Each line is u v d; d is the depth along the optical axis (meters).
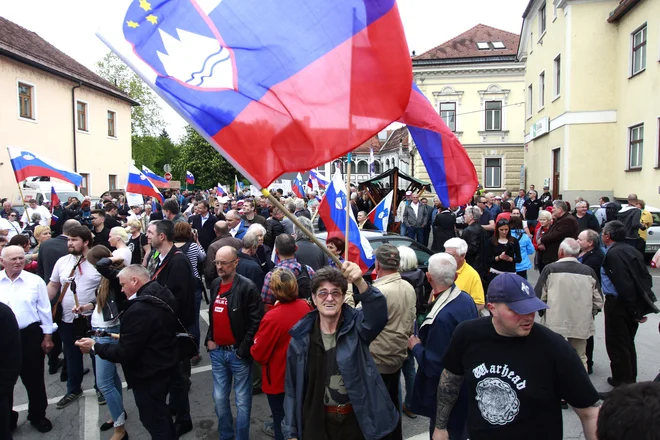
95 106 26.95
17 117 20.59
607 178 17.97
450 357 2.65
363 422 2.76
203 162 52.94
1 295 4.46
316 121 2.88
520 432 2.33
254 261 5.64
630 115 16.62
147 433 4.47
